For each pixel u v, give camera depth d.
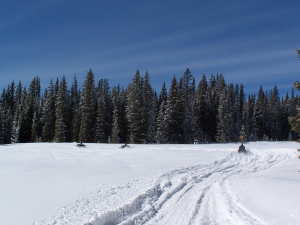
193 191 12.57
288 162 25.81
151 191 11.45
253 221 8.33
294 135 82.25
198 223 8.12
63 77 66.31
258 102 81.38
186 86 67.12
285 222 8.07
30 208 8.57
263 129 80.88
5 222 7.34
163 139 56.97
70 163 20.66
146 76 62.59
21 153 29.12
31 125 67.62
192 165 20.73
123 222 7.86
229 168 21.69
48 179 13.34
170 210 9.42
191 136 61.06
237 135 74.31
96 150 33.41
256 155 30.59
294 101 85.25
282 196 10.69
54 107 65.69
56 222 7.35
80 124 61.69
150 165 20.12
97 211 8.29
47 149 34.22
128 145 40.41
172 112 56.75
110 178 14.03
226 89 78.06
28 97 74.50
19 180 12.90
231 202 10.55
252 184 13.73
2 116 64.38
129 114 57.19
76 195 10.28
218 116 67.12
